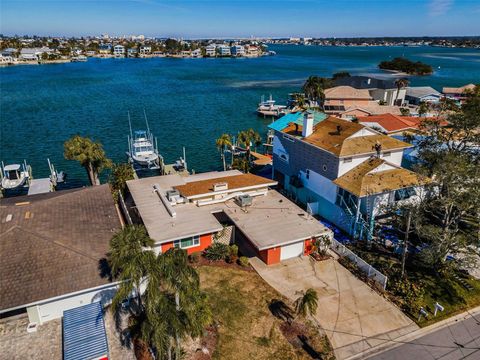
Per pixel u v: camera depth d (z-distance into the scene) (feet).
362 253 116.06
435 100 375.45
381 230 130.11
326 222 140.67
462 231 122.93
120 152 246.27
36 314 84.33
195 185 135.33
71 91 474.90
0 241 93.35
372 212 125.08
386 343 82.17
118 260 72.90
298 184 156.66
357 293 98.12
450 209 112.68
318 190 146.41
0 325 85.35
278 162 174.19
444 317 90.02
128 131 294.05
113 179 161.27
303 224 117.39
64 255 92.07
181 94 470.39
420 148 144.36
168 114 356.18
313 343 81.71
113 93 467.93
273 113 350.23
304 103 370.73
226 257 111.34
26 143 257.55
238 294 96.43
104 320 86.99
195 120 335.47
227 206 128.26
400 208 118.83
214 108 388.78
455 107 144.15
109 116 342.03
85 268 89.51
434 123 141.79
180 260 71.36
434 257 102.63
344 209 132.16
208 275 104.12
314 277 104.53
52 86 513.04
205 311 73.87
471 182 100.58
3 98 416.26
